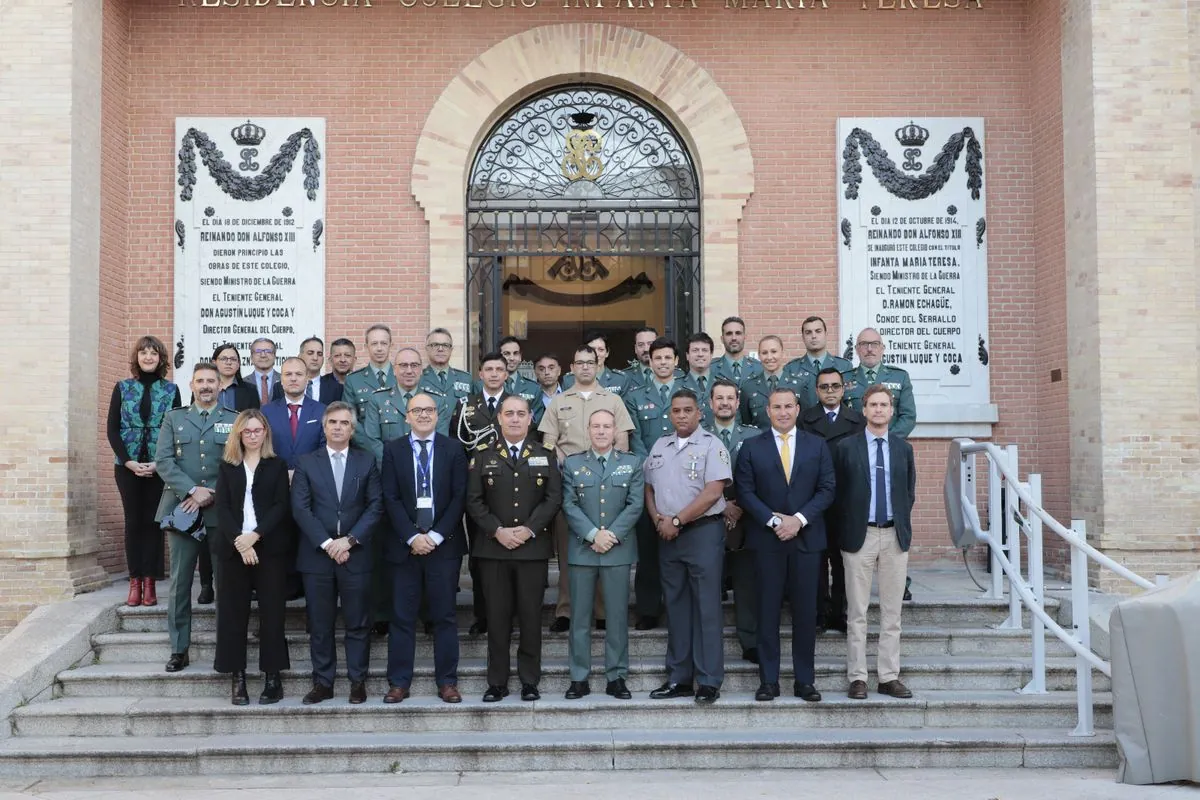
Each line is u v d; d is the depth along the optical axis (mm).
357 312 12070
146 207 12008
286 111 12133
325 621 8016
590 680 8398
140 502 9484
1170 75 10805
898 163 12328
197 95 12102
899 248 12266
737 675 8406
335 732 7801
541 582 8086
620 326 12523
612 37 12242
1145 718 7004
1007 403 12219
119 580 11039
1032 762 7473
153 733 7805
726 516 8453
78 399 10422
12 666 8164
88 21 10836
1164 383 10602
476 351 12445
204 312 11992
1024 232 12320
